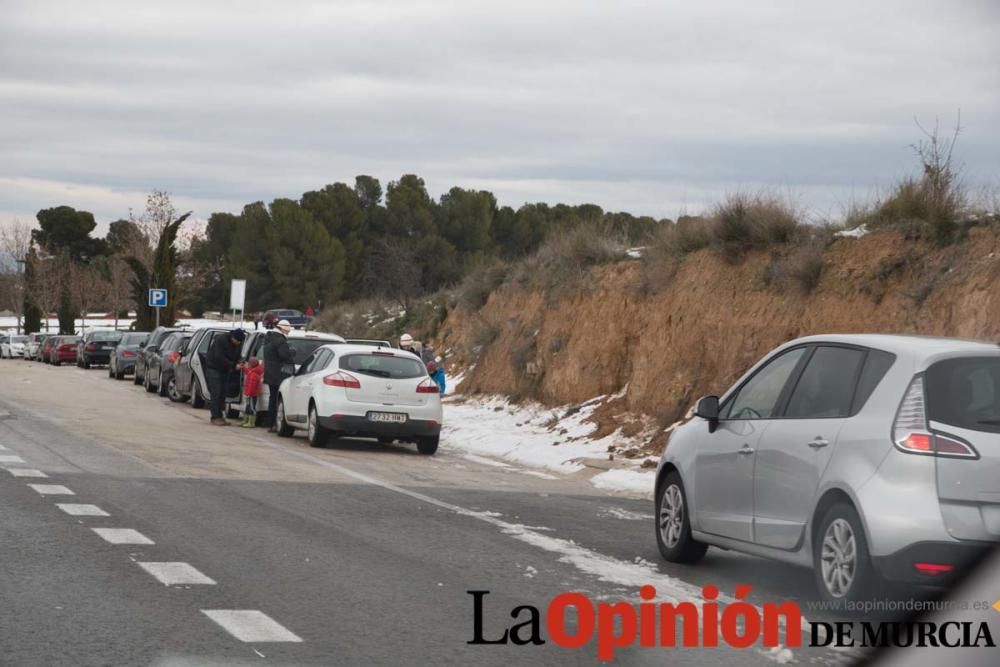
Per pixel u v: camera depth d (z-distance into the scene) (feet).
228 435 89.86
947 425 30.35
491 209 329.93
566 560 41.37
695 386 85.97
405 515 50.98
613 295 101.30
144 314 252.62
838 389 34.09
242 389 99.66
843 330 75.41
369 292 315.17
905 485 30.14
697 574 39.73
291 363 95.20
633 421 88.43
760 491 35.94
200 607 31.63
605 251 109.50
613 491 66.23
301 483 61.05
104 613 30.48
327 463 72.90
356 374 82.94
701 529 39.65
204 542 41.50
